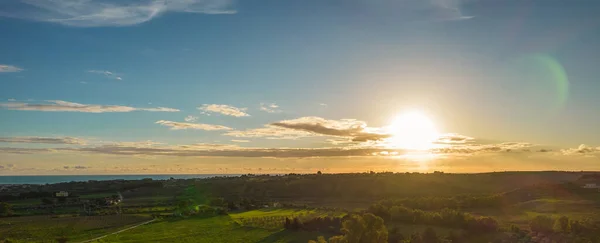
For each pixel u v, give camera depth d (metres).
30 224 134.25
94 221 141.62
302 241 109.38
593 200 161.25
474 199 156.75
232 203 179.50
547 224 111.44
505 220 128.12
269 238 114.12
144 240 114.88
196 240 114.38
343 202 196.62
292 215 144.38
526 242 101.25
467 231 111.00
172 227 132.75
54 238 116.06
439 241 101.62
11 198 199.50
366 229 92.69
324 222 122.38
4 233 120.94
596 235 102.56
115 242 112.00
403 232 110.56
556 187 190.88
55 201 189.38
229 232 123.31
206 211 161.38
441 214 120.31
